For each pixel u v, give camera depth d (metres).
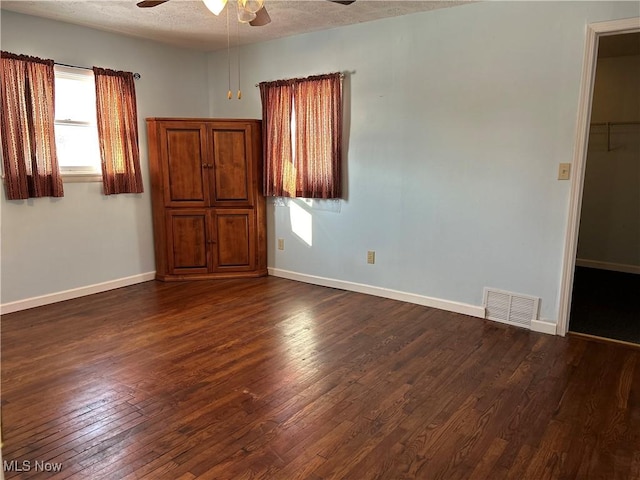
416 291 4.00
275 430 2.17
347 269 4.41
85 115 4.15
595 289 4.46
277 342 3.17
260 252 4.89
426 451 2.02
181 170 4.59
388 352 3.02
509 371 2.76
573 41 3.03
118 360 2.89
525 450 2.03
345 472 1.89
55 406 2.36
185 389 2.54
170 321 3.57
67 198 4.03
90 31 4.07
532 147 3.27
